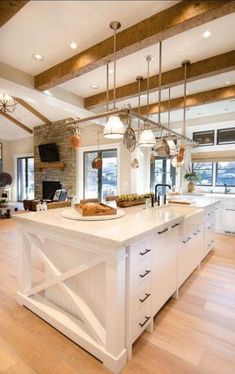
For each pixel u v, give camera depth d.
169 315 2.04
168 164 6.42
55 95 4.02
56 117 7.10
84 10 2.15
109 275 1.45
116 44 2.50
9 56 3.02
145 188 6.65
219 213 5.04
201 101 4.16
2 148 9.63
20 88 3.53
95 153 6.79
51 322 1.86
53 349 1.63
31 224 1.99
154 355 1.59
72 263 1.83
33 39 2.63
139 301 1.63
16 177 9.77
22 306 2.13
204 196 5.18
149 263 1.73
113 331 1.45
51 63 3.21
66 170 7.18
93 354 1.56
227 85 3.87
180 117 5.73
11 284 2.57
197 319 1.99
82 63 2.89
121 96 4.00
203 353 1.61
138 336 1.67
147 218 2.06
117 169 6.22
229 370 1.48
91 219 1.93
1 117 7.57
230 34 2.49
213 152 5.81
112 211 2.10
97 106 4.50
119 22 2.31
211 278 2.78
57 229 1.73
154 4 2.07
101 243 1.44
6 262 3.23
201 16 1.95
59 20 2.29
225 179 5.77
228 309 2.14
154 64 3.16
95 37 2.59
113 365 1.45
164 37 2.25
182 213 2.46
